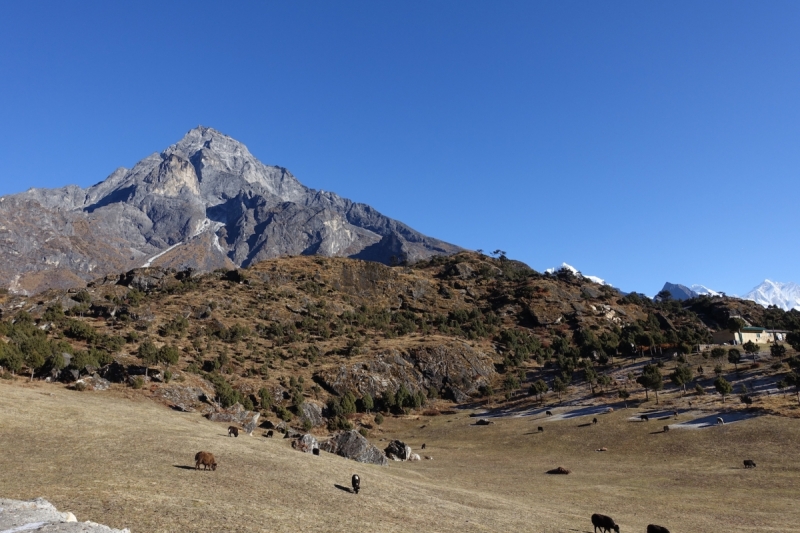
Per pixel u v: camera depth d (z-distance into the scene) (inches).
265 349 5329.7
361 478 1604.3
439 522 1162.0
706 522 1411.2
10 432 1542.8
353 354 5472.4
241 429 2704.2
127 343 4500.5
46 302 5620.1
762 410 3051.2
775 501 1688.0
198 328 5502.0
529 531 1193.4
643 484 2047.2
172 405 3080.7
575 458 2795.3
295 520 976.9
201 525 849.5
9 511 589.3
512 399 4906.5
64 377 3223.4
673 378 3956.7
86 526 556.7
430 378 5398.6
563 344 6565.0
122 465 1269.7
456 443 3563.0
